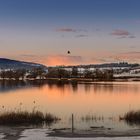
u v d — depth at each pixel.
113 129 29.19
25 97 84.56
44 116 34.97
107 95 90.81
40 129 28.48
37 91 114.31
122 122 34.06
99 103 65.06
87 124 32.97
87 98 79.75
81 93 100.88
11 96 88.44
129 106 57.66
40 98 81.00
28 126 30.72
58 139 23.44
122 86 150.75
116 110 50.25
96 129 29.30
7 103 65.94
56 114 43.06
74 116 40.22
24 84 187.62
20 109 49.00
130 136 24.89
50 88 137.00
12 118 32.66
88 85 166.75
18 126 30.66
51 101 71.12
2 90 120.75
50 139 23.44
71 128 29.69
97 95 91.00
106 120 35.94
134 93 98.75
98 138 23.81
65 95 92.38
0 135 25.05
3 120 32.38
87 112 46.62
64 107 56.09
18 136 24.66
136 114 35.72
